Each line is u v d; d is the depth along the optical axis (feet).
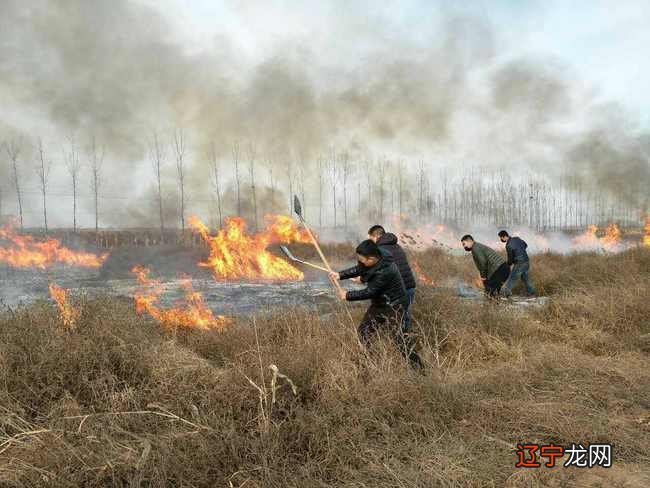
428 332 16.93
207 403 10.09
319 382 11.20
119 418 9.40
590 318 19.17
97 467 7.79
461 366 14.64
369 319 14.28
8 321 13.07
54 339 11.61
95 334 12.05
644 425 10.44
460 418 10.43
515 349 15.97
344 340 14.21
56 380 10.46
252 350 12.93
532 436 9.95
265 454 8.23
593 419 10.51
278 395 10.43
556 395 11.83
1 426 9.34
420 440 9.45
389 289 14.14
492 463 8.62
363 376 12.01
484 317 18.78
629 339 16.75
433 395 10.73
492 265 26.05
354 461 8.70
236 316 19.61
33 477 7.63
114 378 10.64
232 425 8.97
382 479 8.13
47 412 9.80
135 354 11.60
